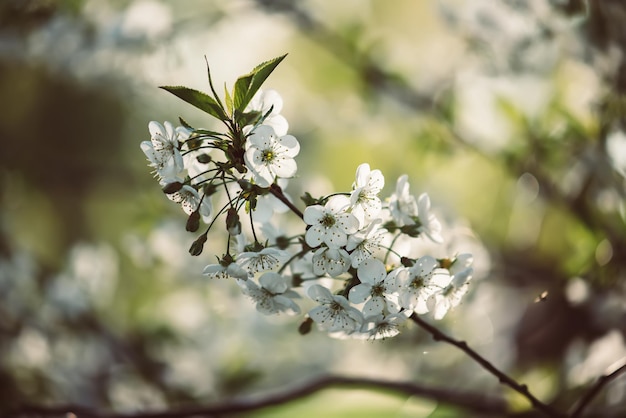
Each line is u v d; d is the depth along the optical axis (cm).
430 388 100
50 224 261
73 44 138
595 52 106
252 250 75
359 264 74
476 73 136
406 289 75
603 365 105
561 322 122
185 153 74
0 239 162
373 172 75
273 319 164
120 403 142
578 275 110
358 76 156
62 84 230
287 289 76
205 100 73
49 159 219
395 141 175
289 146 74
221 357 156
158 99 232
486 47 128
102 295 161
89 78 154
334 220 74
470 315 138
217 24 154
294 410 159
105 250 166
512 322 138
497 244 155
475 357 83
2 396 135
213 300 153
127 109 260
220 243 134
